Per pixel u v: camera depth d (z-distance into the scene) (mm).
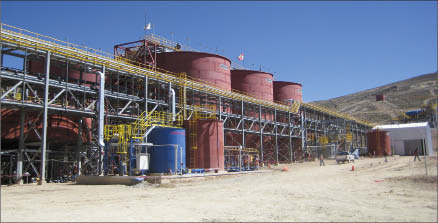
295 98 80125
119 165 33500
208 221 12609
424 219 11984
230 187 25156
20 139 30109
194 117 43438
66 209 15594
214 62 54312
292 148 70000
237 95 53969
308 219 12672
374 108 164000
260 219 12898
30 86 32250
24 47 29875
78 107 35625
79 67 36000
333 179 28406
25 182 31781
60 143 37281
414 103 148375
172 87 45219
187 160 38000
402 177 25203
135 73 39125
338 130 82688
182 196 20281
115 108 40312
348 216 12961
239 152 47812
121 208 15812
